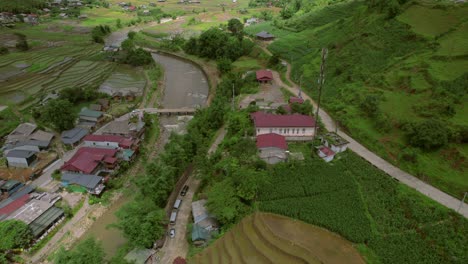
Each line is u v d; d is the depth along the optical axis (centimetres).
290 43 13588
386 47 9306
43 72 12425
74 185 6278
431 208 4900
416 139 5925
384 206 5094
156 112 9419
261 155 6012
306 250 4412
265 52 13475
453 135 5756
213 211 5038
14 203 5722
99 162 6681
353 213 4969
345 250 4475
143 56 13412
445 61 7556
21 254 4988
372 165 5909
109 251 5109
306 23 15500
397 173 5741
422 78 7375
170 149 6488
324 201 5206
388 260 4281
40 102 9812
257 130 6750
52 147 7681
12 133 7975
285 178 5628
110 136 7444
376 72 8644
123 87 11169
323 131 7031
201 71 13475
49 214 5559
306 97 9106
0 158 7188
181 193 5959
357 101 7775
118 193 6356
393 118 6731
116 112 9388
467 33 8175
